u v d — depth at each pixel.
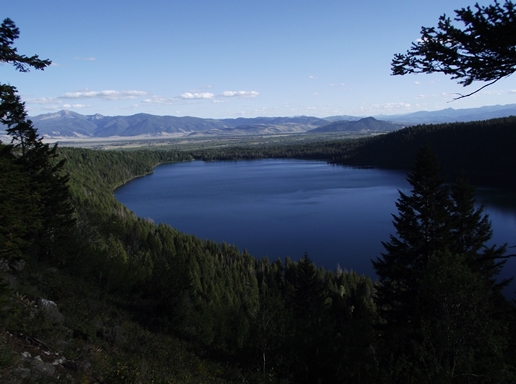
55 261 32.81
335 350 19.50
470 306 13.62
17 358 9.94
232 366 19.56
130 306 26.47
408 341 18.36
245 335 24.27
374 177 174.25
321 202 129.00
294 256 81.62
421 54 9.70
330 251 83.19
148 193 165.12
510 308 19.67
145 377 12.19
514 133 143.00
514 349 17.33
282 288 60.75
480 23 8.36
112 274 31.94
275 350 20.17
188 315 26.11
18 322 13.48
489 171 142.25
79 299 22.19
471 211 25.50
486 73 9.35
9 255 18.53
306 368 19.64
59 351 12.41
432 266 15.39
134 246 68.38
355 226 99.88
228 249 79.44
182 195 157.75
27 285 20.22
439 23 9.05
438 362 13.88
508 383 12.97
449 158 161.00
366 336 18.94
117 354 14.70
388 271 24.52
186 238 81.94
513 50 8.61
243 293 57.53
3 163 19.38
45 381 9.38
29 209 23.84
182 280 25.92
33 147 34.62
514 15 8.04
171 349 18.50
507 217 89.38
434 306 15.11
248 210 125.00
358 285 56.03
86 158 184.38
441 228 23.36
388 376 15.33
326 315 32.88
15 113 31.23
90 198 96.06
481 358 13.48
